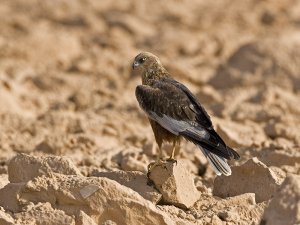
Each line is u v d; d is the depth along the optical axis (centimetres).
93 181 995
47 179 1023
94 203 982
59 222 958
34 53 2695
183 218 1033
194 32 3077
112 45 2859
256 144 1498
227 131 1539
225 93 2141
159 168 1070
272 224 908
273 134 1670
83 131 1758
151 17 3372
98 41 2923
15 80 2306
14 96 2108
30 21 3209
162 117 1145
